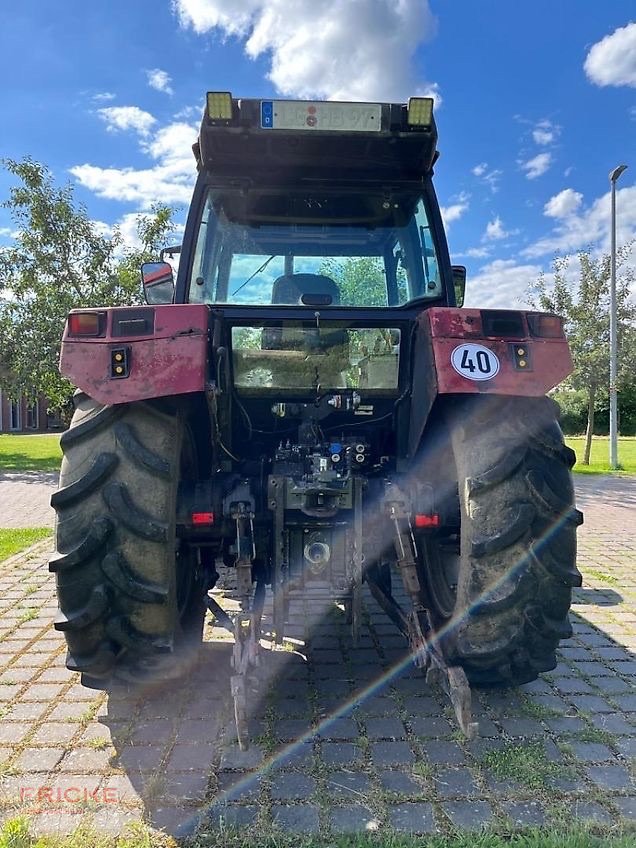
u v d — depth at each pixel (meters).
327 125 3.29
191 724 2.90
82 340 2.63
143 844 2.13
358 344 3.40
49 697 3.16
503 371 2.71
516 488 2.71
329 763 2.58
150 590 2.61
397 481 3.21
